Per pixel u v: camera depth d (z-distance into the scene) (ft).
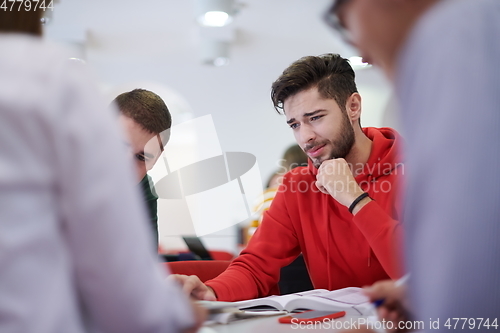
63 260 1.51
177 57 16.69
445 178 1.28
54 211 1.51
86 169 1.51
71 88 1.54
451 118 1.30
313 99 4.33
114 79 16.97
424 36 1.42
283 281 5.74
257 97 17.53
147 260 1.60
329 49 15.99
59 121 1.49
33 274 1.43
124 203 1.55
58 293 1.46
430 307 1.31
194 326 1.84
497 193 1.25
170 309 1.65
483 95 1.30
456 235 1.26
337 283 4.33
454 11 1.42
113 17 13.09
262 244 4.53
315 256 4.49
